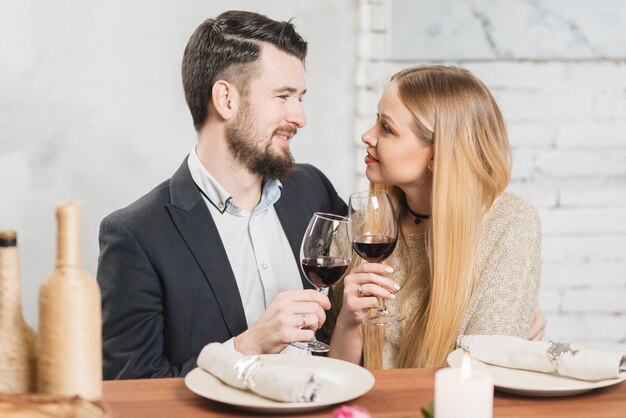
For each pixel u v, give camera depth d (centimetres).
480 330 189
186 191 195
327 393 134
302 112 204
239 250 199
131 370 184
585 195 331
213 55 197
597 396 136
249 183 201
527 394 135
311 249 171
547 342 148
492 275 194
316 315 171
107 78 323
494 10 321
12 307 118
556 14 321
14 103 321
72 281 114
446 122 192
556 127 328
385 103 199
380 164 200
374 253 181
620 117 328
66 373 114
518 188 331
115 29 322
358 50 329
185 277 187
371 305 179
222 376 135
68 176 326
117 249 186
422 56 323
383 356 199
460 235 192
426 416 113
